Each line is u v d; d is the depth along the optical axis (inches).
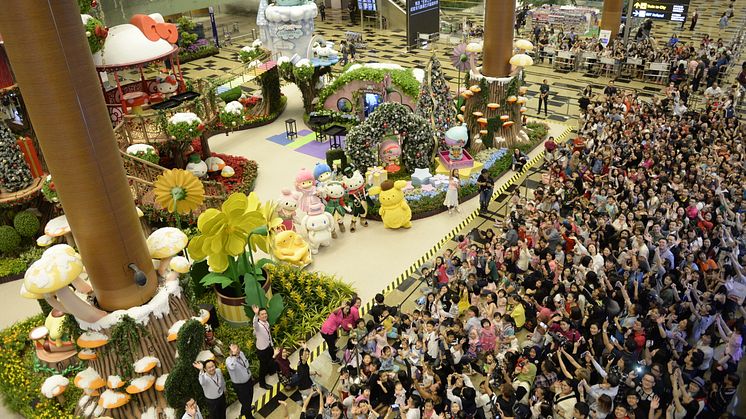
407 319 427.8
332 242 621.9
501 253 507.5
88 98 343.0
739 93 885.2
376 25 1665.8
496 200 698.2
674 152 671.1
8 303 543.2
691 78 1034.1
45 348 427.8
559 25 1379.2
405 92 838.5
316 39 998.4
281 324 479.8
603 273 468.8
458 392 349.7
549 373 366.6
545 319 417.7
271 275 526.0
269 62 943.7
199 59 1357.0
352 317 437.1
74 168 347.6
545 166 738.8
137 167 616.4
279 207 604.1
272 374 437.7
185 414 345.4
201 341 375.2
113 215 368.8
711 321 396.8
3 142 559.8
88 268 382.9
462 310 476.1
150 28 698.2
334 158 733.3
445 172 727.1
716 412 326.6
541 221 536.4
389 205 626.8
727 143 690.8
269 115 991.6
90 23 629.3
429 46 1355.8
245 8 1636.3
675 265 480.1
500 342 416.5
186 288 420.8
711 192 562.6
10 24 312.3
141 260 394.6
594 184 626.5
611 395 334.6
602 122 792.3
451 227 642.2
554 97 1048.2
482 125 796.6
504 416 343.9
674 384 334.0
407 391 379.9
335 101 900.6
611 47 1181.7
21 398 417.1
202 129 667.4
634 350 373.1
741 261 468.8
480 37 1393.9
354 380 384.2
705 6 1667.1
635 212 538.6
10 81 566.3
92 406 397.4
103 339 378.6
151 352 393.4
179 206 475.5
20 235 591.8
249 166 787.4
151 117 657.6
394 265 575.5
